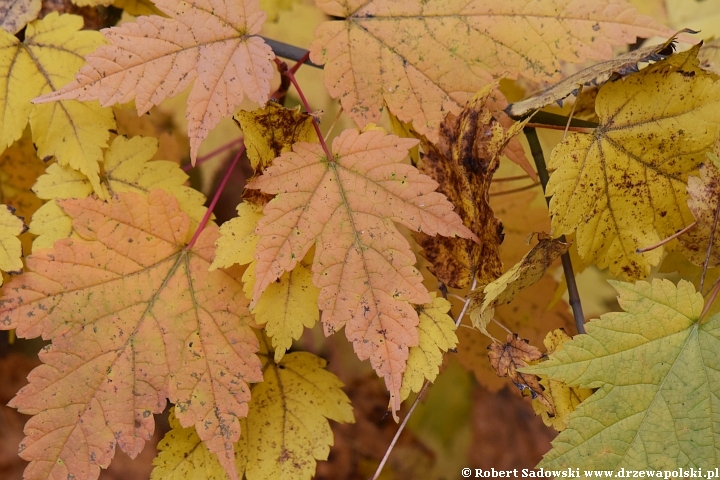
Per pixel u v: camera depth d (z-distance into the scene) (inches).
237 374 20.6
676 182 20.9
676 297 20.1
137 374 20.5
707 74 20.7
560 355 19.9
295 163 20.5
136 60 20.2
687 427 19.9
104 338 20.5
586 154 20.8
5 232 20.6
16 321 20.3
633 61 20.4
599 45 21.1
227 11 20.6
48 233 20.8
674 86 20.8
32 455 20.0
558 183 20.7
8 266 20.5
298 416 21.8
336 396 22.0
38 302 20.4
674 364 20.0
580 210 20.8
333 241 20.3
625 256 21.1
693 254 20.8
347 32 21.2
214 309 20.8
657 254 21.0
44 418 20.1
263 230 20.2
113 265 20.7
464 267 21.2
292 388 22.0
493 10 21.2
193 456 21.3
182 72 20.4
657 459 19.9
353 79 21.2
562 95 20.6
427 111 21.1
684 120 20.8
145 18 20.4
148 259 20.8
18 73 21.2
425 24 21.2
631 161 20.9
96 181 21.1
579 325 20.9
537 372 19.9
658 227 21.0
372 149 20.6
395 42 21.2
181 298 20.8
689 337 20.1
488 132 20.7
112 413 20.4
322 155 20.6
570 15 21.1
